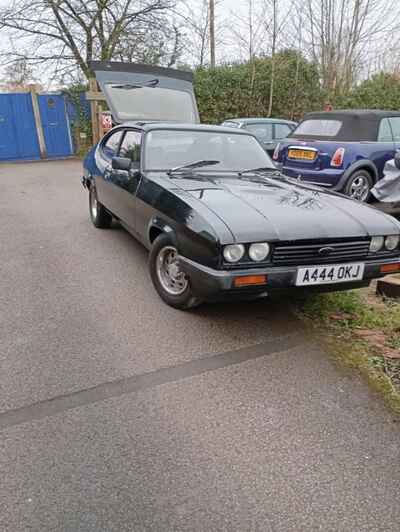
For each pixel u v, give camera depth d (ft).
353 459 7.22
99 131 43.39
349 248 10.37
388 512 6.28
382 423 8.07
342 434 7.77
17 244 18.25
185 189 11.75
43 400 8.55
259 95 53.16
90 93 40.52
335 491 6.61
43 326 11.39
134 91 22.98
